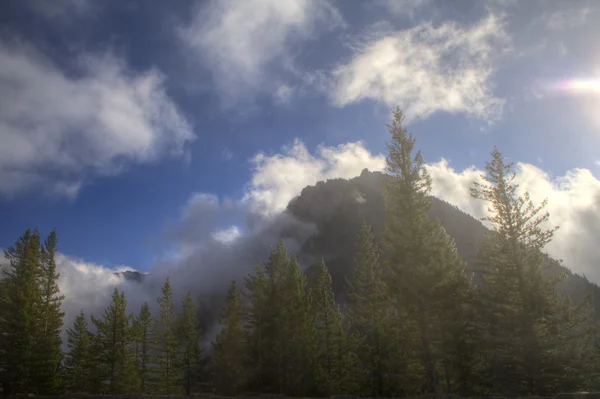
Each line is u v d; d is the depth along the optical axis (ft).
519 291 92.02
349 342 139.54
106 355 167.63
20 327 146.30
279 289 147.02
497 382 94.32
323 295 150.51
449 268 85.46
